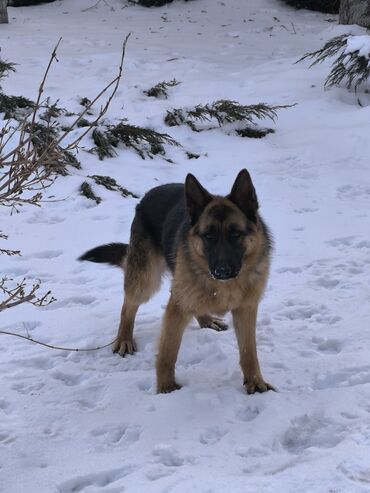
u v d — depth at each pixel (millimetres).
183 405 4082
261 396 4129
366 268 5355
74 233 5914
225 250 4027
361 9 11188
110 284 5277
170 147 7762
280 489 3557
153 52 11281
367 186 6797
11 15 14156
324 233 5887
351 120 8234
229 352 4516
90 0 15422
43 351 4574
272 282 5238
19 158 3639
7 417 4066
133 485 3635
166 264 4492
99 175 6789
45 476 3721
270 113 8641
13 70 9211
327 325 4719
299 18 14531
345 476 3596
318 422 3953
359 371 4293
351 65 8859
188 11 14781
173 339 4219
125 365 4469
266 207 6320
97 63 10320
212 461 3758
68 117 7855
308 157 7551
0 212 6176
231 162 7473
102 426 3996
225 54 11469
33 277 5359
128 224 6031
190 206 4152
